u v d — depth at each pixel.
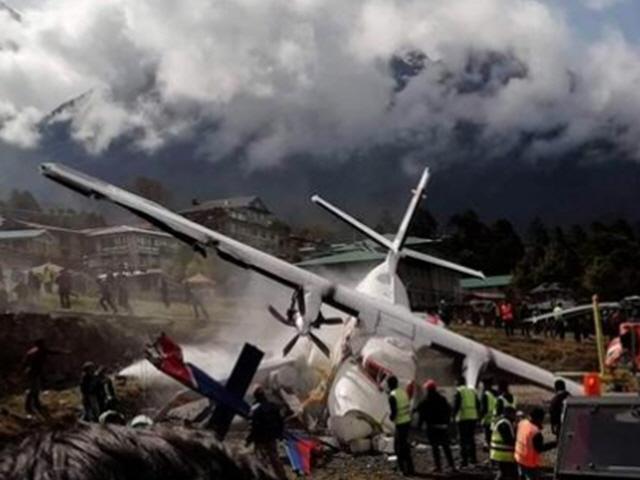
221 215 99.75
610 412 11.20
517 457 17.02
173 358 17.41
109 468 1.09
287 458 22.19
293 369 28.72
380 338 26.55
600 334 23.81
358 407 23.59
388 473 21.34
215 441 1.23
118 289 45.28
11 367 31.89
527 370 29.67
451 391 31.88
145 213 27.28
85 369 22.66
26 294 46.06
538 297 96.81
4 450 1.13
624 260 97.38
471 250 138.88
